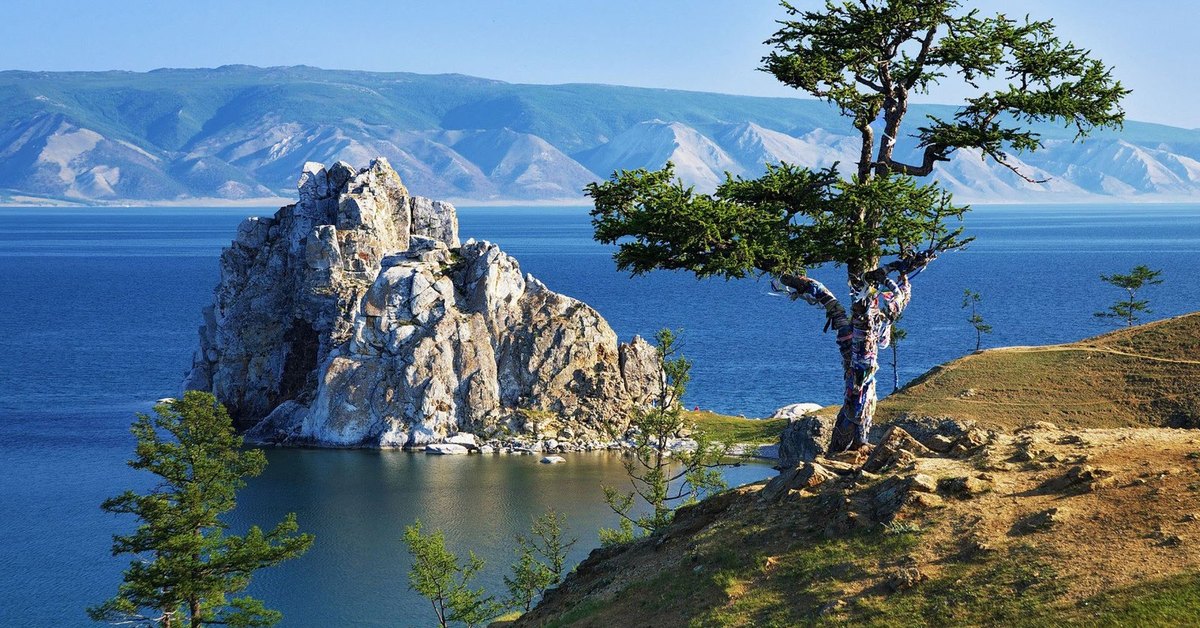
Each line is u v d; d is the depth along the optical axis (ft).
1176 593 80.28
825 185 115.85
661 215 108.37
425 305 506.48
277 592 298.56
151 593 222.48
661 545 123.65
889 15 111.86
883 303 118.62
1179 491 94.79
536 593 254.47
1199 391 313.53
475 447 483.92
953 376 351.05
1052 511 97.14
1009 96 111.04
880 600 93.66
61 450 467.52
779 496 116.98
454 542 338.95
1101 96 111.55
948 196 109.19
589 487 410.93
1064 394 328.90
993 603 87.66
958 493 104.63
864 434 122.21
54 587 301.02
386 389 499.51
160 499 223.51
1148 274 566.36
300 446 497.87
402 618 278.67
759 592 101.81
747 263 108.06
